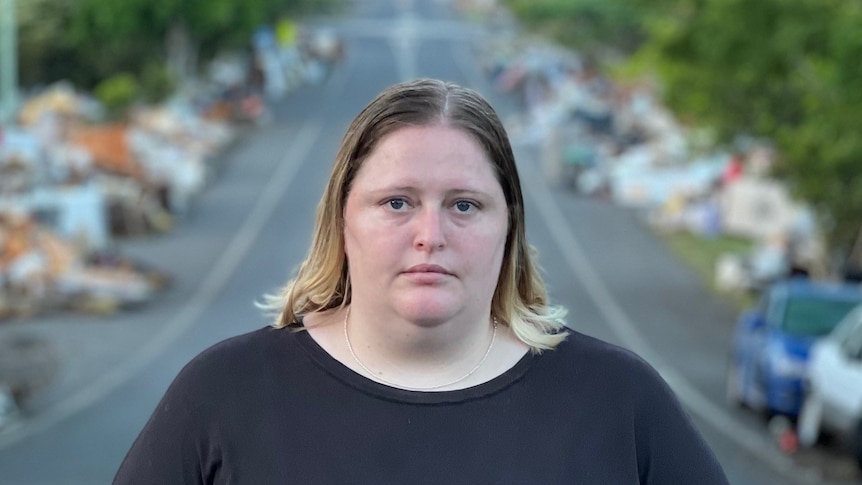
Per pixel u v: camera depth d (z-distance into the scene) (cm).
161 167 5194
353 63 11456
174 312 3278
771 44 3127
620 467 324
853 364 1609
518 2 14325
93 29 8169
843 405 1603
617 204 5650
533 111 8475
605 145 6769
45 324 3100
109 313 3259
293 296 348
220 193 5491
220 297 3509
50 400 2123
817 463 1612
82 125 5641
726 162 5644
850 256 3303
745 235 4947
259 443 318
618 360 333
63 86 7244
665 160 5909
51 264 3334
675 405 334
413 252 321
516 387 326
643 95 7900
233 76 9444
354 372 323
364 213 326
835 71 2973
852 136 2997
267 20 11119
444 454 316
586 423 324
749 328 2081
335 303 348
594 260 4266
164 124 6419
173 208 4916
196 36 9125
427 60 11875
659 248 4600
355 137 331
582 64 10988
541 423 322
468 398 322
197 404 324
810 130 3052
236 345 332
